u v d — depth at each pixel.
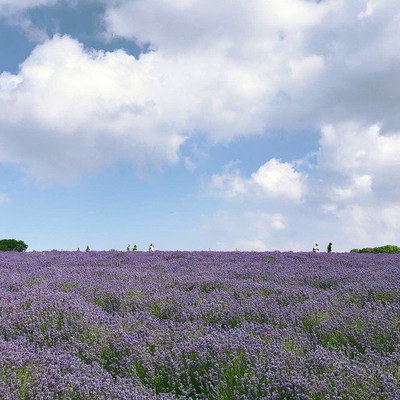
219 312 6.55
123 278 10.20
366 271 11.09
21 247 33.19
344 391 3.63
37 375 3.82
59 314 6.22
